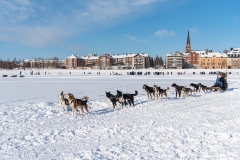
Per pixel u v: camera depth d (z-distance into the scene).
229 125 10.42
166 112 13.86
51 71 122.44
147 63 169.38
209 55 145.50
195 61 154.50
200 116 12.56
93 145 8.26
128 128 10.31
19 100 19.55
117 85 35.56
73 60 178.50
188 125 10.61
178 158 6.95
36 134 9.65
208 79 53.75
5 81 47.09
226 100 18.80
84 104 13.23
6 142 8.71
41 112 14.18
